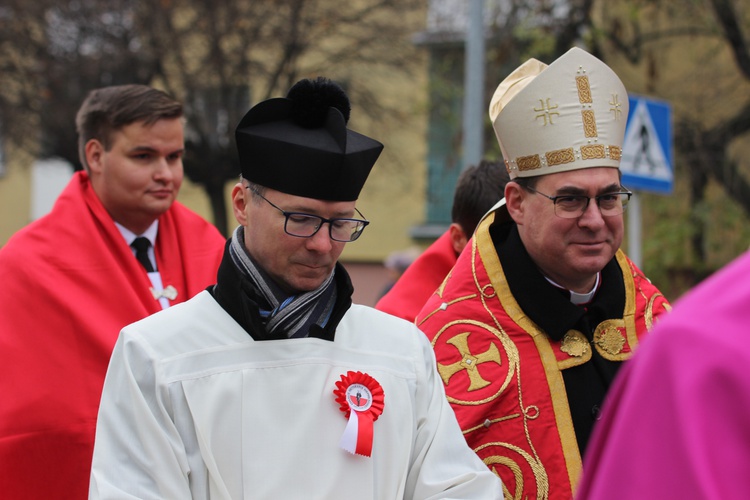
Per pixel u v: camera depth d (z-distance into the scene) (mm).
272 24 29359
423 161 33750
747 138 26609
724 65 26141
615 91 6453
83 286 7867
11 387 7496
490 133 26609
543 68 6809
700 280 26250
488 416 6230
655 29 26312
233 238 5367
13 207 39219
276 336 5152
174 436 4938
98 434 5027
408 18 30859
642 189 12992
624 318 6555
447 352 6418
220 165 29141
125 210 8312
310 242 5113
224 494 4898
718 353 2627
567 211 6180
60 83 29047
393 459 5137
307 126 5301
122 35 29031
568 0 25547
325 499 4938
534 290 6367
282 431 5008
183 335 5133
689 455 2611
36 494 7441
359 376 5160
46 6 29141
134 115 8109
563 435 6168
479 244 6648
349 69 31422
